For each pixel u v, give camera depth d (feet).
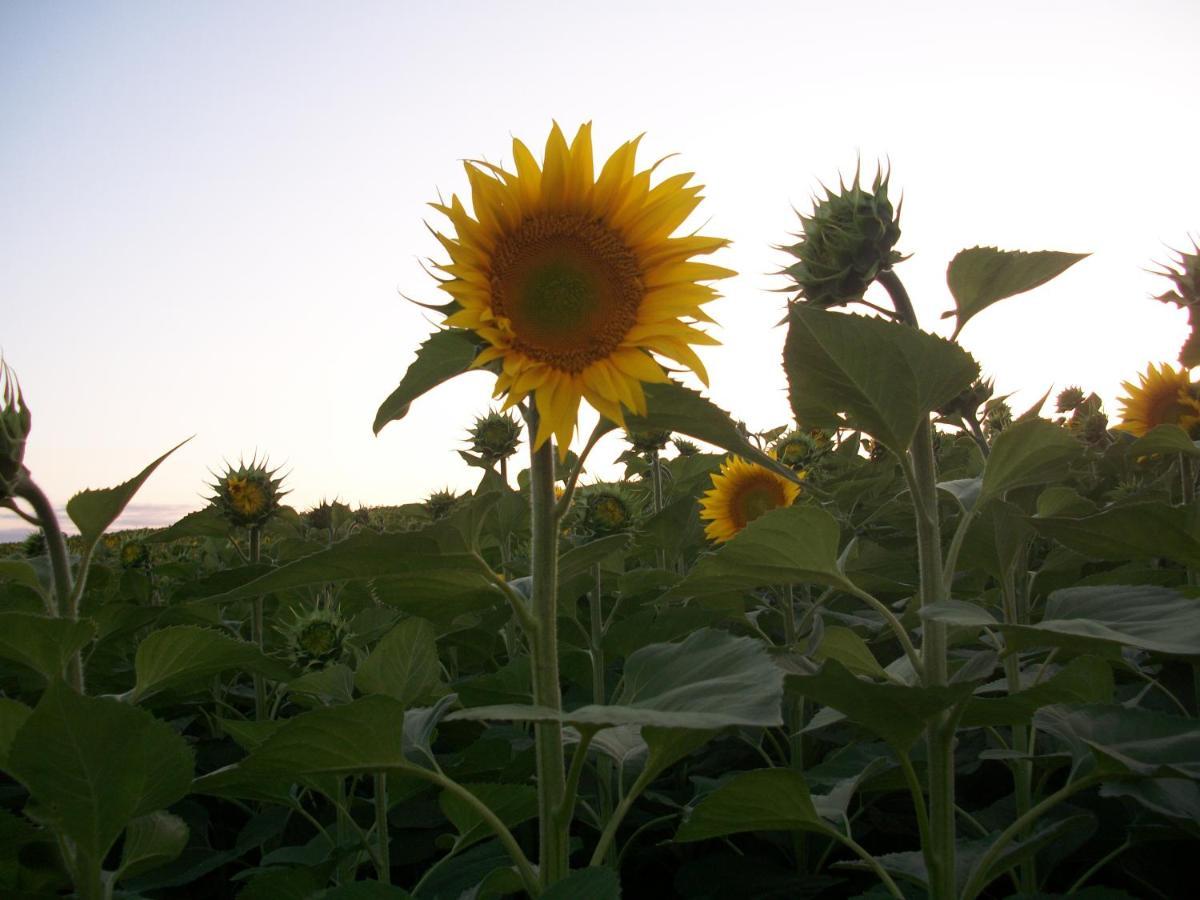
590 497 5.67
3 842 2.70
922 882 2.80
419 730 3.20
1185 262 4.92
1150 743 2.57
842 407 2.75
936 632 2.68
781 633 5.74
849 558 4.97
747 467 6.24
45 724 2.33
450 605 3.13
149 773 2.47
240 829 5.25
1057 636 2.31
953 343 2.52
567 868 2.47
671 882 4.75
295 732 2.37
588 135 2.72
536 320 2.63
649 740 2.48
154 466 2.96
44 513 2.89
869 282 2.89
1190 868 3.74
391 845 4.42
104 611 4.77
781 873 4.19
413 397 2.83
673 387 2.65
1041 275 2.79
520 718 2.01
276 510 5.93
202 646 3.11
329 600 4.90
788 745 4.99
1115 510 2.83
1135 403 5.95
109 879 2.74
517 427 7.48
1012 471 2.81
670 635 4.45
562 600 4.83
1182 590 3.48
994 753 3.26
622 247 2.72
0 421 2.76
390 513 9.96
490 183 2.64
